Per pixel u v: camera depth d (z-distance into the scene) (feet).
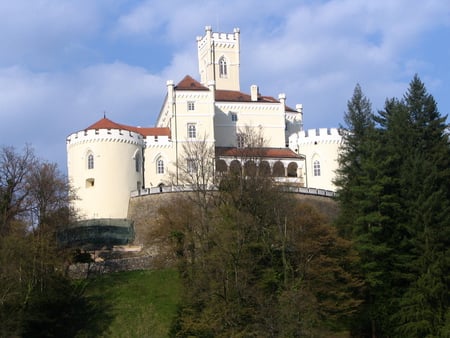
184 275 249.34
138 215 349.41
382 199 261.24
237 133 386.73
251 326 209.46
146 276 288.30
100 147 369.30
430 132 295.69
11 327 233.35
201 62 475.31
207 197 297.12
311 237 244.22
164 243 279.49
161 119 439.22
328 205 350.84
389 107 323.16
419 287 237.86
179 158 387.75
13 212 290.56
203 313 219.00
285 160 397.60
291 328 203.51
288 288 217.36
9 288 239.30
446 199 267.80
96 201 363.76
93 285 285.02
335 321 244.22
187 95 399.03
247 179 256.73
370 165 271.69
